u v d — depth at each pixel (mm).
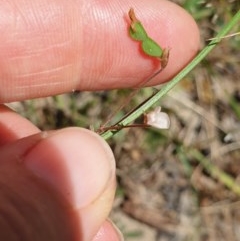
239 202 76
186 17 56
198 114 77
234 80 76
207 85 75
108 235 54
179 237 76
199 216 76
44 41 55
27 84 56
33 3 54
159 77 56
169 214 76
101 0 55
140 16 55
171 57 55
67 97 73
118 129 47
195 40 56
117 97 72
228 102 76
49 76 56
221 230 76
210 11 68
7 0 54
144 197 76
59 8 55
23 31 54
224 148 76
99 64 56
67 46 55
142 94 70
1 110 57
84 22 55
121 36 55
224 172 76
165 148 76
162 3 56
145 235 76
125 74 57
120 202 76
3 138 56
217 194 76
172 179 77
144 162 76
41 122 73
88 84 58
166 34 55
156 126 47
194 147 76
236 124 79
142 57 55
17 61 55
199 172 77
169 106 76
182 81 75
